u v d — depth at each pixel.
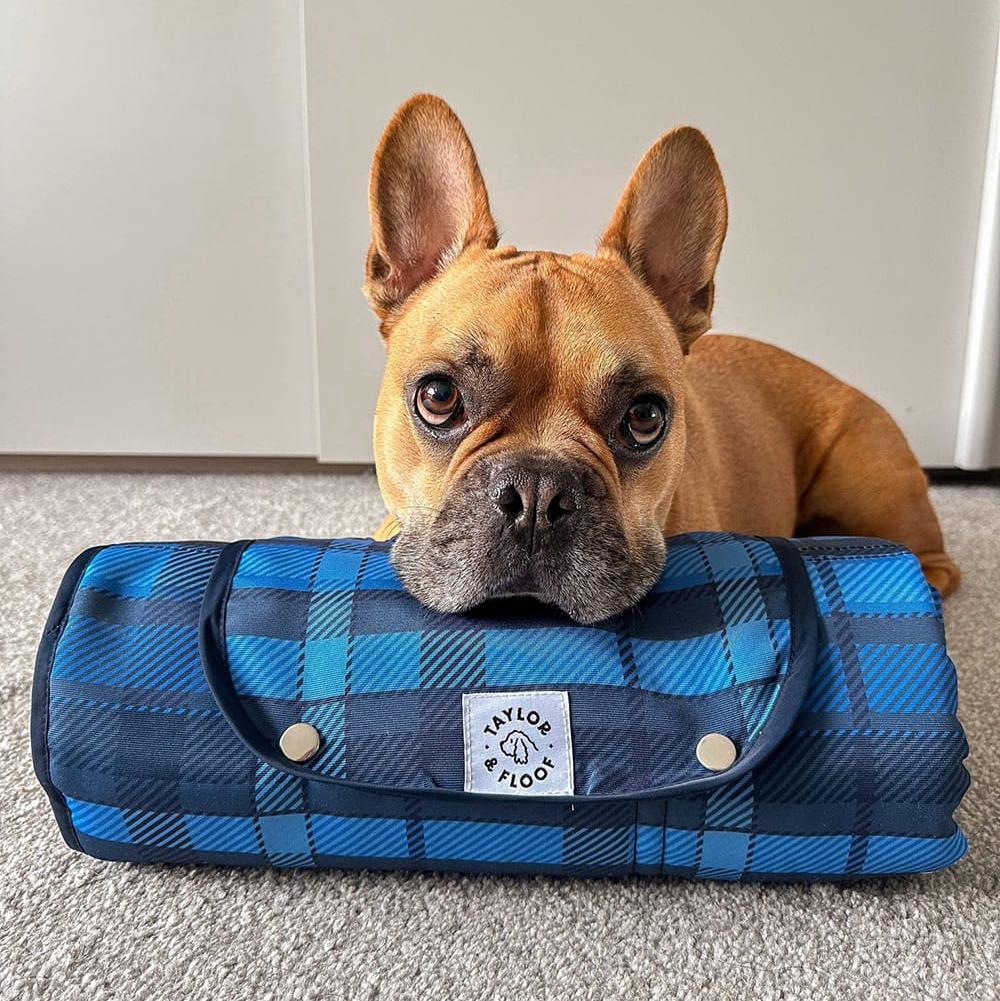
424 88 0.92
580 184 0.95
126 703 0.41
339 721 0.40
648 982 0.38
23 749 0.53
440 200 0.54
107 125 0.95
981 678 0.61
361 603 0.43
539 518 0.41
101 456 1.06
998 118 0.92
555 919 0.41
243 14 0.92
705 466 0.64
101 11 0.92
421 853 0.41
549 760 0.39
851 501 0.77
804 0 0.90
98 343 1.02
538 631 0.42
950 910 0.42
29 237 0.99
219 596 0.43
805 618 0.42
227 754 0.40
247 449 1.05
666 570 0.45
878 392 1.02
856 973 0.39
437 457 0.46
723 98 0.93
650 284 0.56
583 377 0.45
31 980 0.38
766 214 0.96
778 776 0.40
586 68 0.92
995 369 0.99
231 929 0.41
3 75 0.94
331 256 0.96
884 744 0.40
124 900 0.42
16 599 0.73
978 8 0.90
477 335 0.45
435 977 0.38
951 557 0.83
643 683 0.41
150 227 0.98
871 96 0.93
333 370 1.00
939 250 0.97
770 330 1.00
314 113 0.92
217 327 1.01
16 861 0.45
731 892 0.43
